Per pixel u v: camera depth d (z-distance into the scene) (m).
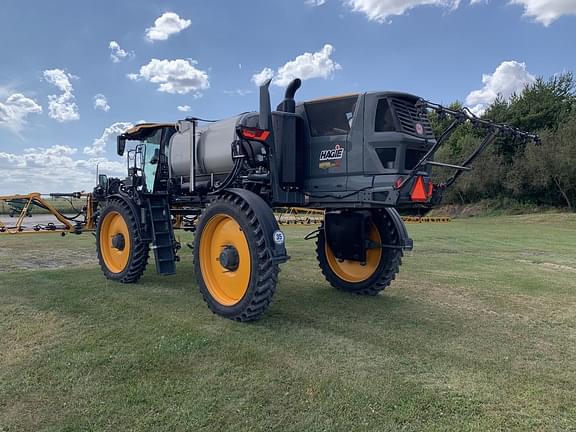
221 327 3.99
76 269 6.96
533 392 2.82
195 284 5.86
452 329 4.06
